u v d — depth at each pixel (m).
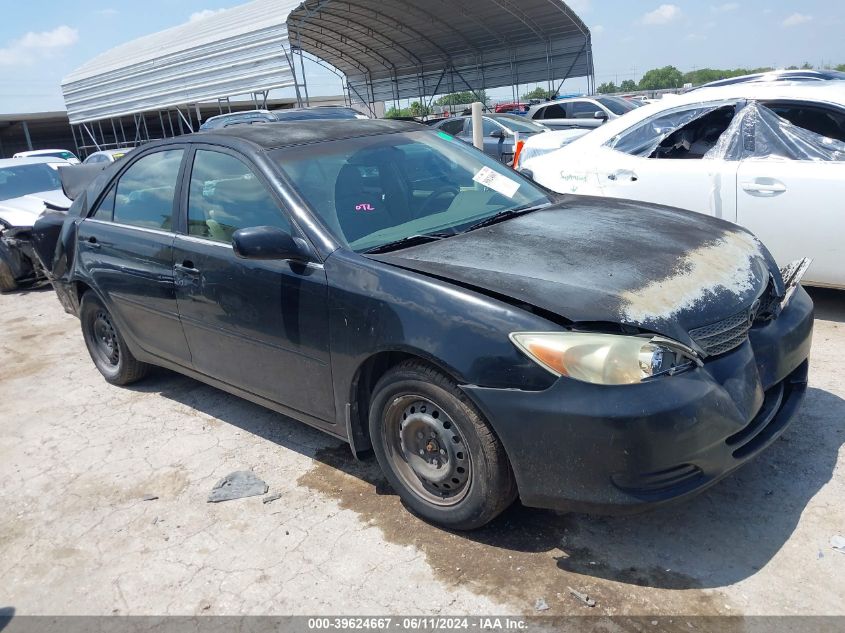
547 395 2.42
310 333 3.12
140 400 4.68
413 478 2.99
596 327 2.46
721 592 2.46
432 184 3.71
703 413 2.42
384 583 2.66
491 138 13.76
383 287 2.83
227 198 3.59
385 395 2.91
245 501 3.31
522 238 3.14
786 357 2.96
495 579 2.62
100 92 27.25
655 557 2.67
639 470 2.37
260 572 2.80
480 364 2.53
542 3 21.30
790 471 3.13
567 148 6.12
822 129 4.92
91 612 2.69
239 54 19.61
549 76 25.05
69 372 5.42
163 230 3.97
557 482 2.48
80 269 4.61
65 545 3.13
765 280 3.04
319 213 3.21
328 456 3.67
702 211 5.19
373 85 31.02
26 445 4.18
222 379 3.83
